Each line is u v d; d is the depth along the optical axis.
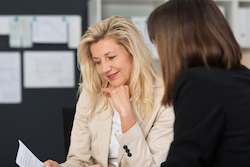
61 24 3.06
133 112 1.47
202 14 0.84
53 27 3.05
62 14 3.07
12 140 3.02
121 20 1.42
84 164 1.51
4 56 3.02
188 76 0.78
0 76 3.01
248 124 0.74
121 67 1.39
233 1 2.72
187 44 0.83
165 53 0.87
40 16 3.03
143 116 1.43
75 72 3.09
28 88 3.04
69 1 3.08
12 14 3.02
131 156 1.27
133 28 1.44
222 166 0.76
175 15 0.86
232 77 0.78
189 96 0.76
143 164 1.26
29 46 3.04
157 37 0.90
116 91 1.36
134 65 1.40
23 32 3.03
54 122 3.06
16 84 3.03
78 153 1.53
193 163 0.74
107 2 2.93
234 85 0.76
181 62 0.84
